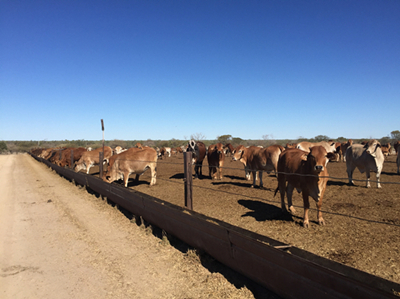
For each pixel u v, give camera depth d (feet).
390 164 57.26
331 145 53.36
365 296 6.33
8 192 36.91
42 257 14.39
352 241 14.74
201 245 12.78
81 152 61.52
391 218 18.43
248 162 36.99
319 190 16.66
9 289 11.23
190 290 10.46
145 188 34.99
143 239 16.25
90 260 13.75
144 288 10.82
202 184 36.94
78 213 23.13
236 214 21.03
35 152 162.61
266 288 9.87
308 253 8.67
